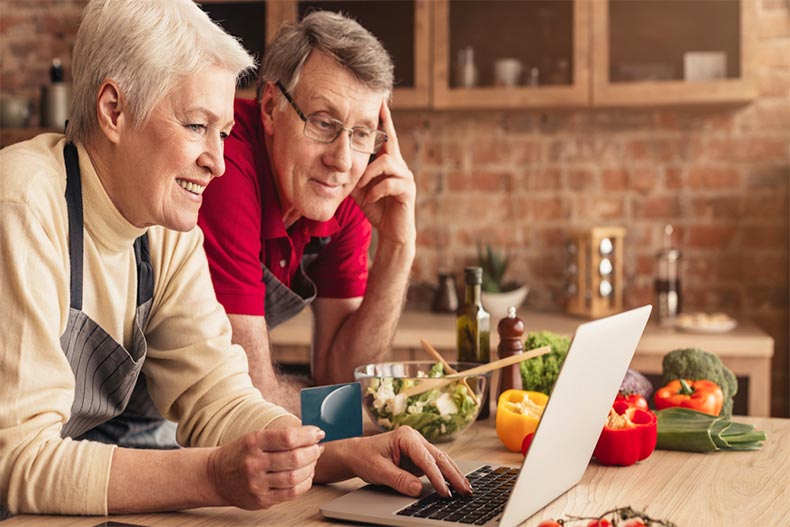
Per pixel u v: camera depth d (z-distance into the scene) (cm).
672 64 356
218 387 149
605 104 361
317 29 184
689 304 388
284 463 116
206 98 128
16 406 119
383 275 214
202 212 183
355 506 118
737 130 383
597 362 117
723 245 386
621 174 392
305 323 352
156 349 153
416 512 115
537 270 400
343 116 184
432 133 405
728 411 180
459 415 157
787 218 381
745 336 327
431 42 371
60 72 396
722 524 114
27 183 125
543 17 366
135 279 145
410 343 337
